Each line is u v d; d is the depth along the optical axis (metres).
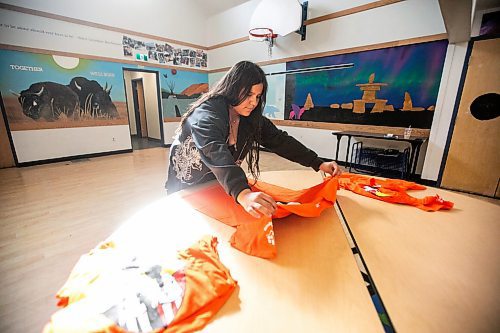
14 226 2.11
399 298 0.53
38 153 4.27
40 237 1.94
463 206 1.03
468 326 0.46
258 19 4.63
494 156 2.96
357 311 0.49
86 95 4.67
